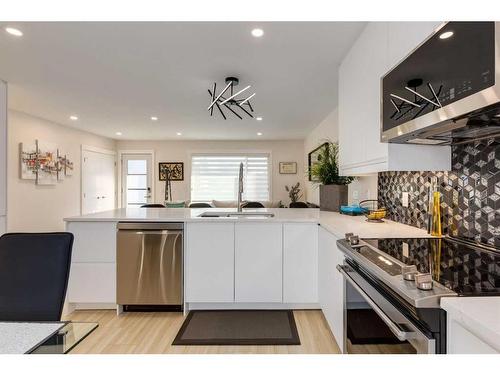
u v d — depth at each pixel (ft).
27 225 15.21
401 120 4.70
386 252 4.38
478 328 2.23
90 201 20.99
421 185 6.47
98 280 8.48
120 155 24.58
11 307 4.15
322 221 7.64
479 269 3.54
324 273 7.52
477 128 4.11
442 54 3.69
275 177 24.32
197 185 24.44
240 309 8.72
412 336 3.00
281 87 11.09
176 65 9.10
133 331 7.54
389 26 5.43
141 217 8.59
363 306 4.52
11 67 9.27
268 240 8.36
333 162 10.71
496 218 4.58
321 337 7.18
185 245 8.45
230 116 15.87
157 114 15.40
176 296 8.44
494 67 2.90
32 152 15.46
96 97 12.43
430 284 2.90
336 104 13.39
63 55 8.40
